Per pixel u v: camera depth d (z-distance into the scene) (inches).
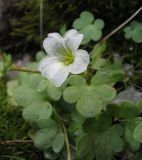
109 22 8.3
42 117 6.3
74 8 8.5
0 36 9.2
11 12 9.2
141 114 6.3
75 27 7.3
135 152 6.1
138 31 7.3
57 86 6.0
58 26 8.7
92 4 8.3
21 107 7.0
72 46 6.1
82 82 6.1
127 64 8.0
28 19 9.1
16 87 7.2
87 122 5.9
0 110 7.0
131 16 7.5
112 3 8.1
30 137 6.7
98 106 5.9
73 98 6.0
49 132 6.2
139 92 7.0
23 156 6.7
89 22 7.3
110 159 5.9
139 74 7.6
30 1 9.0
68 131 6.3
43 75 6.2
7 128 6.8
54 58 6.2
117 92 7.2
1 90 7.2
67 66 6.1
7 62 7.3
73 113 6.4
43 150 6.5
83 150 5.8
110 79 6.5
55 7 8.6
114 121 6.2
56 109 6.6
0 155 6.6
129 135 5.9
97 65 6.8
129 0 8.0
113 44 8.2
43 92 6.6
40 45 9.1
